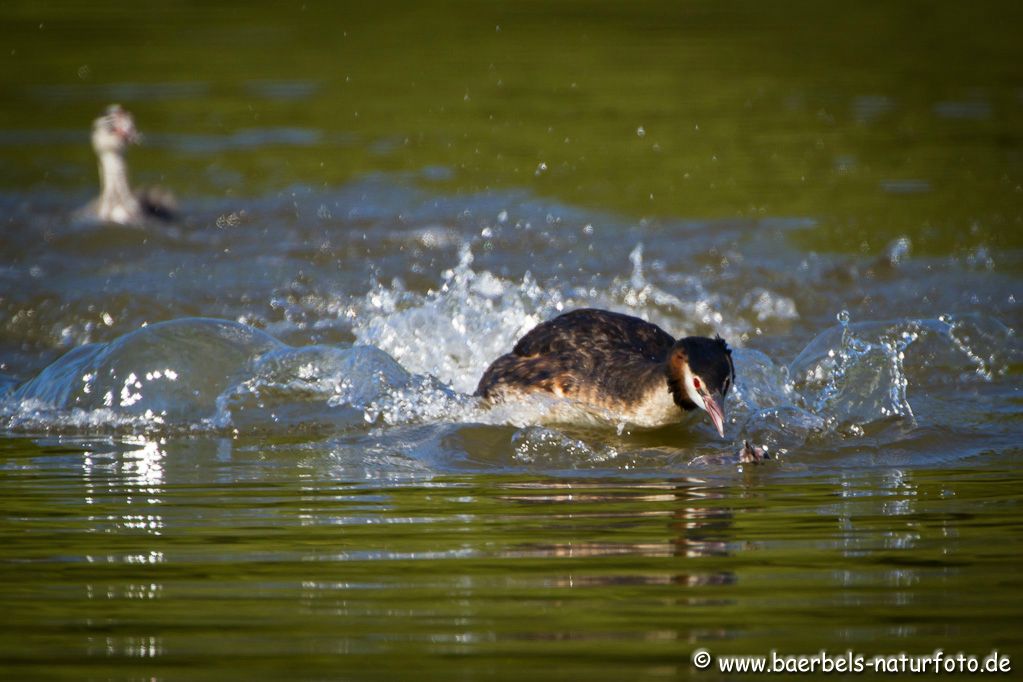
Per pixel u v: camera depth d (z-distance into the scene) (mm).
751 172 29422
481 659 8680
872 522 11703
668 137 32375
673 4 48531
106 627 9328
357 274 22891
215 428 15547
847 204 26938
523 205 27188
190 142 32500
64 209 27094
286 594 9938
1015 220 25797
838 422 15367
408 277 22750
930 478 13352
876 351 16281
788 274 22719
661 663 8594
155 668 8586
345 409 15953
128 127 26266
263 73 38969
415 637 9047
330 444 14820
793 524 11672
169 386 16250
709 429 15422
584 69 39031
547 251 24188
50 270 22969
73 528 11727
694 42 42688
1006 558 10609
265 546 11125
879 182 28562
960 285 22172
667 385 14898
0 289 21750
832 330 18422
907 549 10883
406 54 41031
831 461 14125
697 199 27484
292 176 29625
